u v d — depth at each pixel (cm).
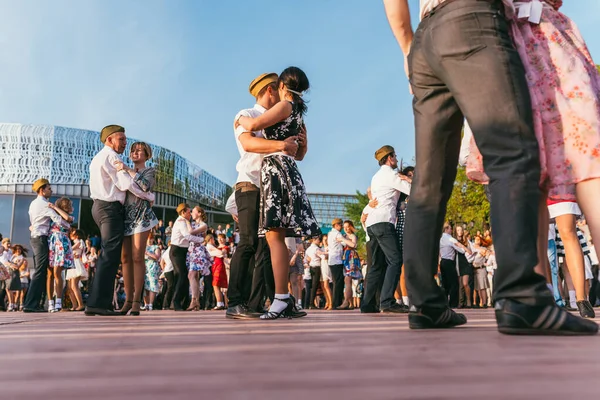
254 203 344
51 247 745
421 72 161
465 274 980
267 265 375
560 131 149
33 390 54
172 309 914
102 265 417
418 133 167
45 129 3950
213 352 92
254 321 271
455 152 167
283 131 323
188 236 829
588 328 121
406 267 168
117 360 82
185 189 3891
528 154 132
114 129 429
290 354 87
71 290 916
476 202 2073
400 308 514
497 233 130
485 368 67
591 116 148
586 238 820
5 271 1061
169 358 83
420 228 167
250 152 326
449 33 143
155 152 3588
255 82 353
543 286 125
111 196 417
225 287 894
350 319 289
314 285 1137
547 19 156
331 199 4447
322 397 47
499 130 134
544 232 176
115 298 1101
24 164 3884
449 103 161
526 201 129
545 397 46
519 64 139
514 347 95
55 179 3922
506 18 148
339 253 932
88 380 60
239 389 52
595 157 146
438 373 62
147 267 982
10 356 91
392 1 180
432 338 119
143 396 49
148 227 430
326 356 83
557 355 82
